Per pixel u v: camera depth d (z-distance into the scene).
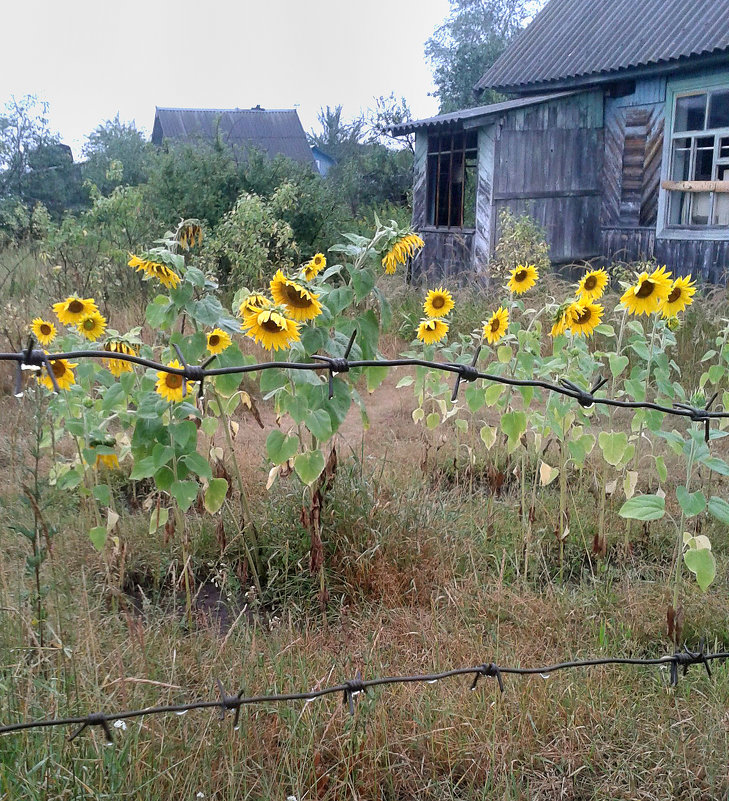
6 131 27.25
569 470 5.54
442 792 2.67
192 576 3.88
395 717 2.92
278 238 11.32
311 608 3.79
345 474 4.38
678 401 4.76
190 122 37.19
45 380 3.47
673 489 5.29
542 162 12.88
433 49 50.78
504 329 4.39
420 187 14.59
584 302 4.12
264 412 6.97
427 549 4.17
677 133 12.11
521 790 2.71
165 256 3.45
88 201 27.98
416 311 9.70
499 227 12.65
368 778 2.64
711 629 3.72
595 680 3.20
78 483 3.83
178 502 3.44
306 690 2.92
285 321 3.06
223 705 2.32
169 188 13.45
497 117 12.39
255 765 2.60
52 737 2.44
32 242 13.80
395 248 3.66
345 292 3.65
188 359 3.48
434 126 13.83
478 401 4.32
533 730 2.89
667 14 12.57
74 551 3.99
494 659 3.27
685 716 3.04
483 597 3.82
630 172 12.92
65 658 2.79
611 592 3.98
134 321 8.45
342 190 18.55
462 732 2.87
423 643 3.42
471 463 5.17
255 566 4.07
